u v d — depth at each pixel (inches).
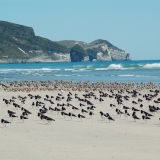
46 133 1419.8
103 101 2554.1
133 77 5255.9
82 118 1814.7
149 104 2400.3
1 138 1326.3
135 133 1417.3
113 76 5570.9
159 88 3567.9
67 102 2461.9
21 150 1144.8
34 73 7317.9
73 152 1118.4
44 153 1107.9
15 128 1534.2
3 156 1074.1
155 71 6609.3
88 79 5088.6
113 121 1723.7
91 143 1240.8
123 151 1127.0
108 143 1238.9
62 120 1750.7
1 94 3189.0
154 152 1114.1
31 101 2593.5
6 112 2028.8
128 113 1840.6
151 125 1610.5
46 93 3255.4
